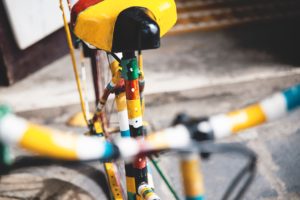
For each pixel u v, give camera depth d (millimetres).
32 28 3035
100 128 2139
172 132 918
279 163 2361
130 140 944
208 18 3941
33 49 3189
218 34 3781
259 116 906
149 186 1658
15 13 2873
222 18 3936
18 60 3105
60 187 2236
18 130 758
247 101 2910
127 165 1679
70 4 1822
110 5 1498
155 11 1501
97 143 884
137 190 1666
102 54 2238
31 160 1236
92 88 3025
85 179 2309
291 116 2730
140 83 1746
